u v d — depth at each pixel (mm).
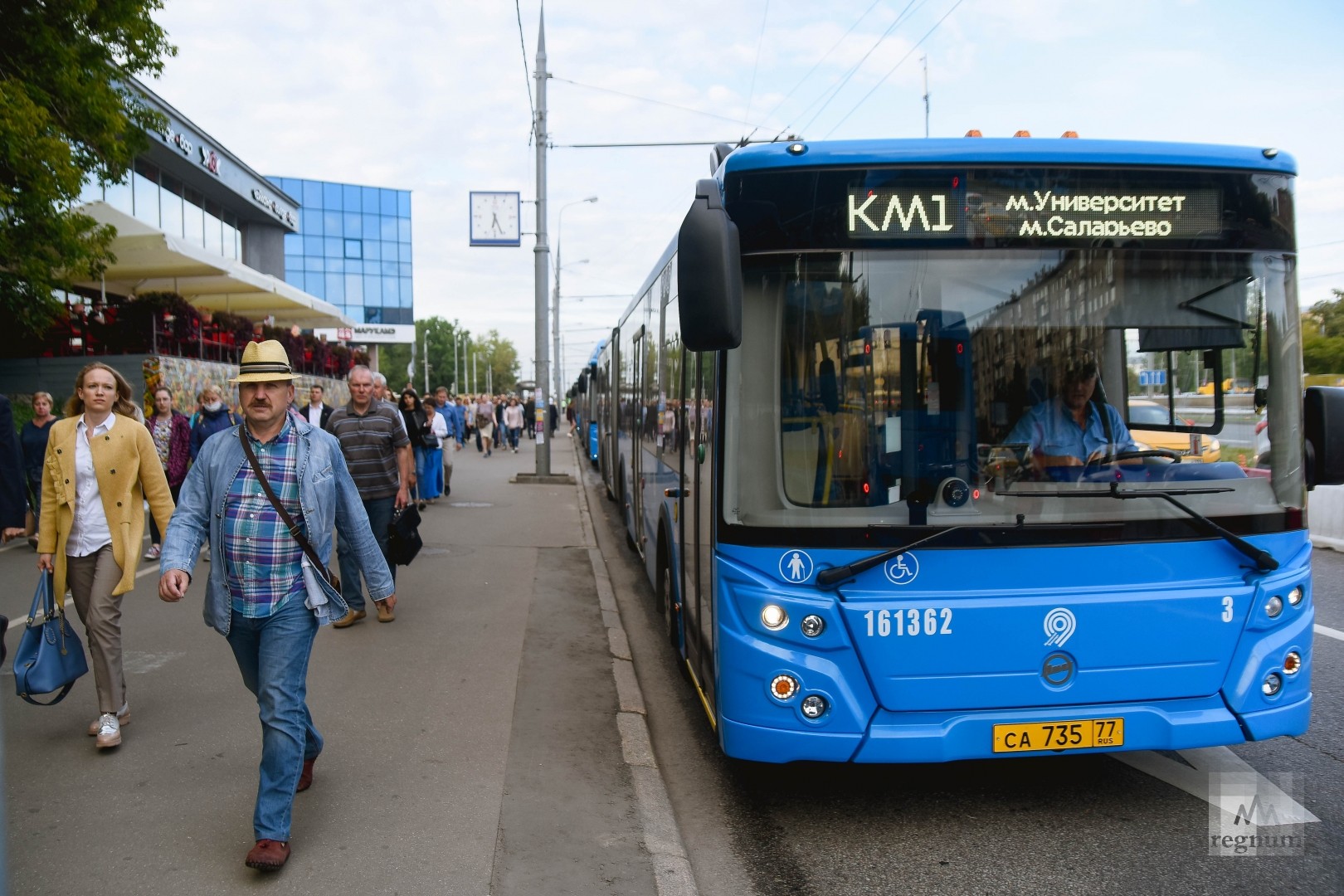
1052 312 4152
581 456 31672
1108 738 4027
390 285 71250
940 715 4012
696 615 5102
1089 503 4082
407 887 3707
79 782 4637
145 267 17672
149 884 3701
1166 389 4191
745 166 4160
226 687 6082
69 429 5082
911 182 4156
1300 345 4344
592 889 3719
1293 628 4215
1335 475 4320
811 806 4652
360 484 7922
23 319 12531
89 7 11461
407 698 6039
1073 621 4008
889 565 4023
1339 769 4992
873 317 4125
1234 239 4262
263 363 3900
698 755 5379
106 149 12180
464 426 35562
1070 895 3729
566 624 8070
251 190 30984
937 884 3848
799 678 3988
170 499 5301
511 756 5090
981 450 4090
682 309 3820
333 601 3986
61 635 4922
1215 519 4168
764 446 4133
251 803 4406
